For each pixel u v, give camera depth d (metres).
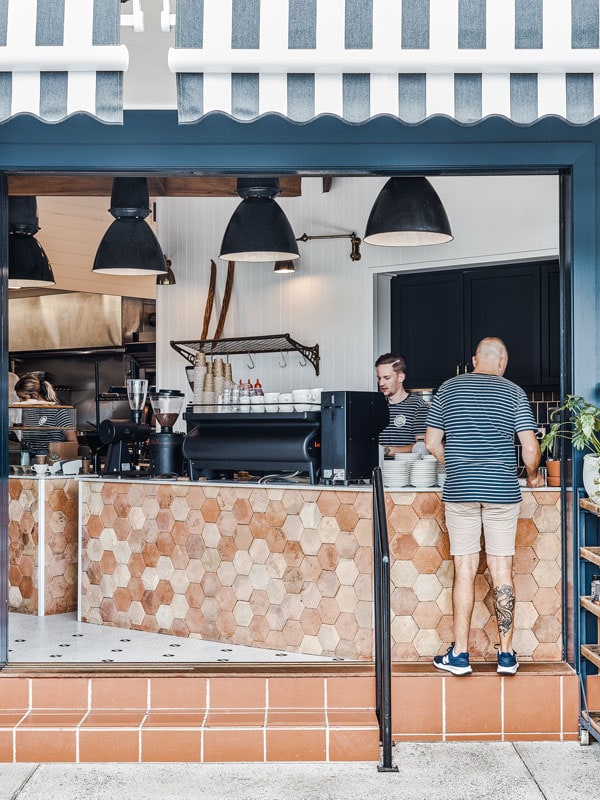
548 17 3.22
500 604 4.22
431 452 4.47
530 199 6.57
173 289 8.48
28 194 5.64
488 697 4.20
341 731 3.99
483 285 7.02
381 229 4.88
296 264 7.69
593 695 4.28
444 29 3.21
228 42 3.20
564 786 3.68
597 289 4.30
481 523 4.31
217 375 5.80
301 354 7.63
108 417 9.69
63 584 6.12
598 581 4.11
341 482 4.91
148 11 4.21
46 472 6.22
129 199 5.52
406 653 4.60
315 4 3.20
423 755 4.04
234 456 5.23
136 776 3.84
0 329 4.32
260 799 3.58
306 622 4.93
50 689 4.25
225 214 8.15
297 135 4.30
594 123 4.30
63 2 3.17
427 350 7.30
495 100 3.29
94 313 9.62
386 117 4.30
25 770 3.90
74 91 3.23
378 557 4.12
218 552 5.22
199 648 5.07
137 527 5.53
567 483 4.38
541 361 6.75
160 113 4.30
